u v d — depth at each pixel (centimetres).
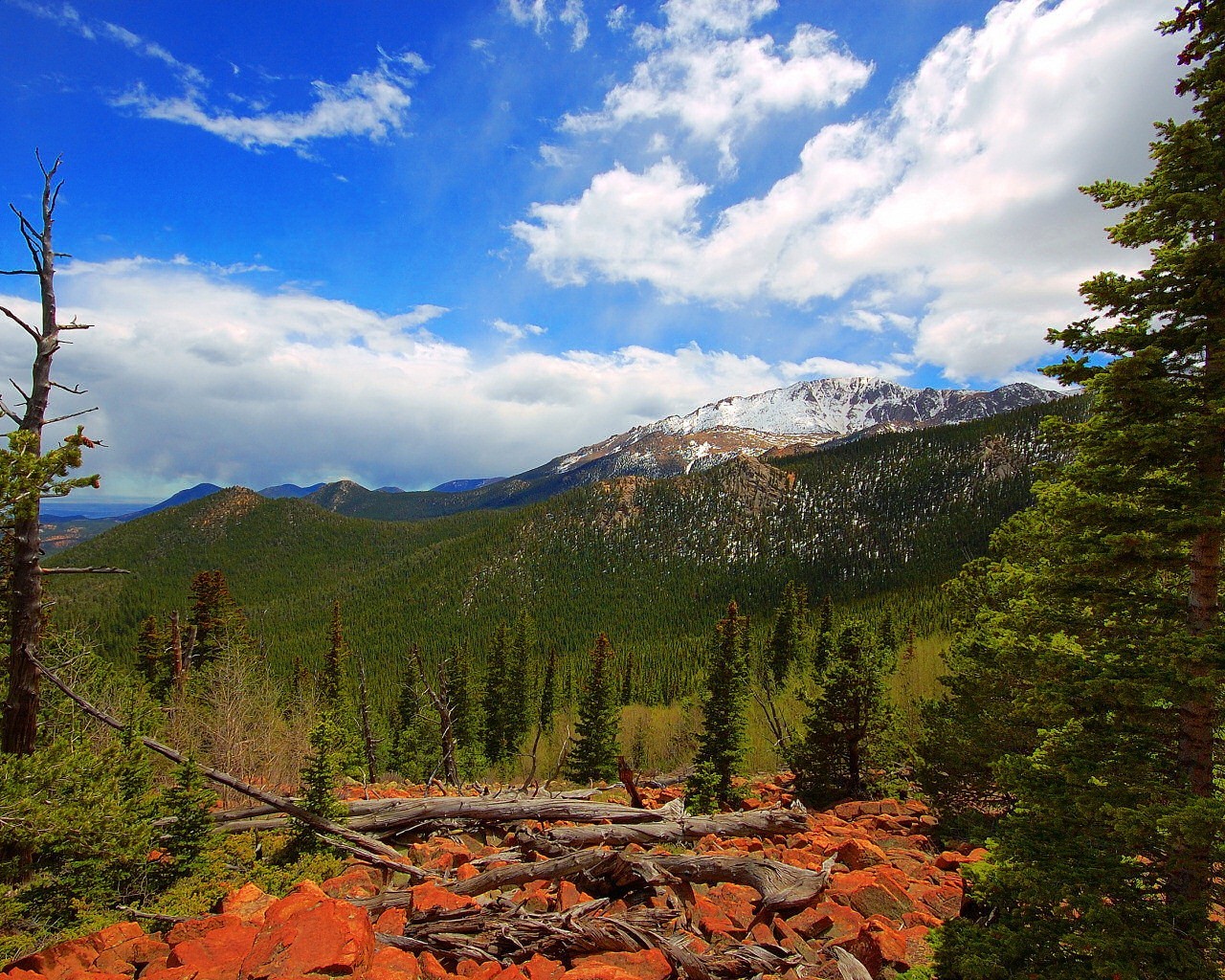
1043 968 623
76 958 647
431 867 1050
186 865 1004
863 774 2022
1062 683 751
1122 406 743
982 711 1642
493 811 1338
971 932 668
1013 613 921
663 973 652
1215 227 689
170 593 12606
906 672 3469
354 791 2039
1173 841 616
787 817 1193
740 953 717
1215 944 579
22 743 944
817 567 18875
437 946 698
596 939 703
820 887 873
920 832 1590
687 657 10800
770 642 6191
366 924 587
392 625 16875
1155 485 707
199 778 1075
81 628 2350
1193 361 721
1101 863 653
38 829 812
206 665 3228
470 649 11738
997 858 706
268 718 2427
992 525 17262
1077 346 771
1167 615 712
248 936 621
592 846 1162
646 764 4322
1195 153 686
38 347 966
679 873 930
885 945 736
